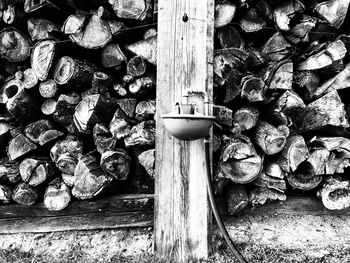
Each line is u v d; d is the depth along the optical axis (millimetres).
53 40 1804
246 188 1874
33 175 1822
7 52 1883
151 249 1728
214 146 1712
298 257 1638
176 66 1579
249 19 1806
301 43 1848
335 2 1752
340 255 1657
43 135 1843
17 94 1833
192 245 1578
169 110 1576
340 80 1844
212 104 1597
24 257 1754
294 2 1761
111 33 1781
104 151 1783
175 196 1584
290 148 1747
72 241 1813
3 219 1883
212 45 1618
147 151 1733
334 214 1916
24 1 1854
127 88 1818
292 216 1887
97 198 1821
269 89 1772
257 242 1727
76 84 1797
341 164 1825
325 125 1790
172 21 1589
